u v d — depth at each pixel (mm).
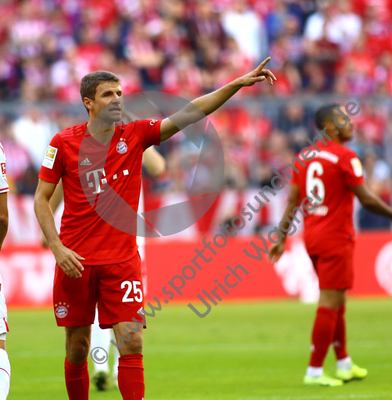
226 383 20297
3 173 13508
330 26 65438
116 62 62031
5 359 13133
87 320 14227
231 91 14141
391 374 21578
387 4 68250
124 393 13414
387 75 64625
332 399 17328
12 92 61094
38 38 63312
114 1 65062
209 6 65000
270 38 65188
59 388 19703
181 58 61969
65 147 13961
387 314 38656
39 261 45031
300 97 51656
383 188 51656
